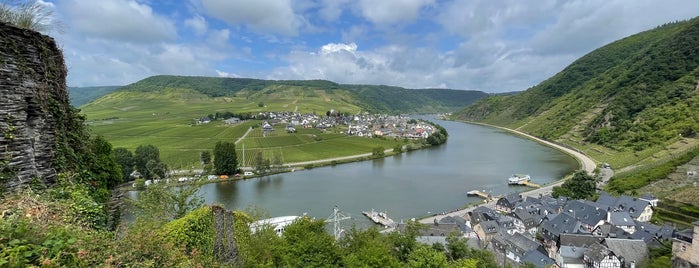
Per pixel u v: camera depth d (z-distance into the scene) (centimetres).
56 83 1546
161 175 9344
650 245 5194
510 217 7006
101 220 1543
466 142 19338
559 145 17088
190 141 16200
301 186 9556
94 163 1842
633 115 14850
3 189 1171
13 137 1238
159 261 1169
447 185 9681
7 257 718
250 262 2134
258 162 11262
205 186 9538
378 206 7725
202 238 1844
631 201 6888
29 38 1353
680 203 6844
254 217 3341
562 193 8244
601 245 5016
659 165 8825
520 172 11375
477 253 4319
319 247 2392
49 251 795
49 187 1402
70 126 1670
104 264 902
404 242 3497
